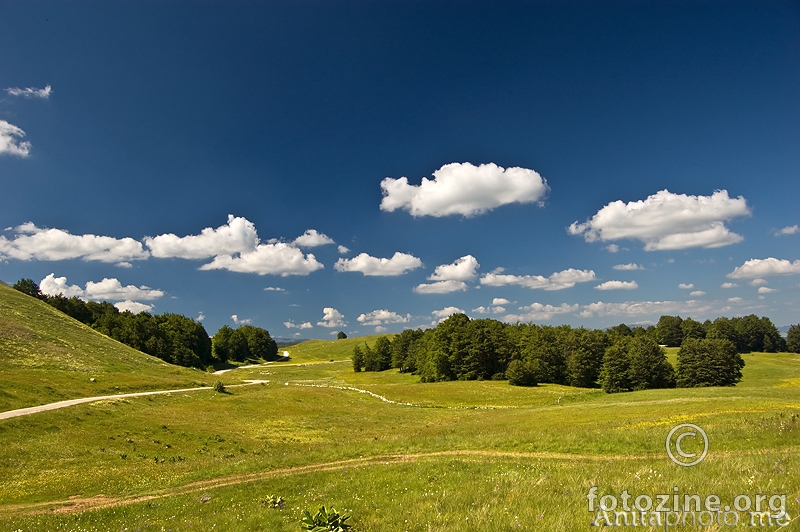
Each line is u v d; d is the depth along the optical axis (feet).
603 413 140.46
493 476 49.29
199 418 169.07
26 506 69.31
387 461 76.95
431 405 243.60
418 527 30.48
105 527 50.55
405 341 508.53
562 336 409.90
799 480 32.63
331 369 554.46
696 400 151.43
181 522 48.16
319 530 31.99
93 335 300.20
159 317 504.43
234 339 630.74
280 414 193.88
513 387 293.23
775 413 90.53
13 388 154.81
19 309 271.28
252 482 69.15
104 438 119.75
